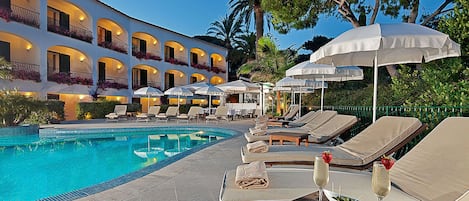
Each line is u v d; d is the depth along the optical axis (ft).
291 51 59.82
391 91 26.35
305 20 32.53
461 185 7.27
